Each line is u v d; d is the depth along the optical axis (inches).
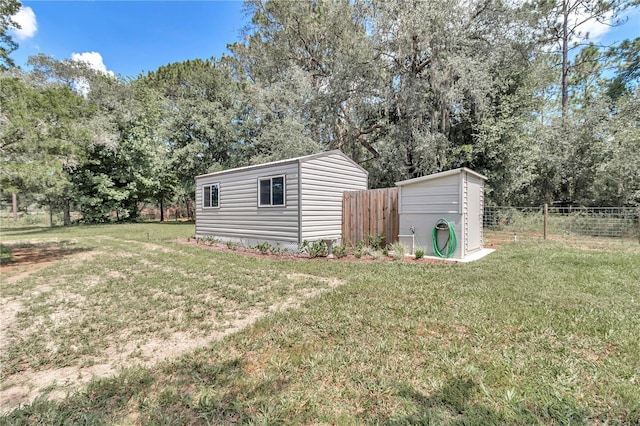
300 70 653.3
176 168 839.7
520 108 520.7
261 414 77.3
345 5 621.6
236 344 115.6
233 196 395.5
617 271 210.1
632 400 78.0
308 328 128.0
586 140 554.9
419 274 215.3
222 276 223.5
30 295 183.3
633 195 481.7
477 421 72.7
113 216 861.2
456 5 463.5
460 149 514.0
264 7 721.0
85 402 83.1
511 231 473.1
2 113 260.4
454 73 471.2
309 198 327.0
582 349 105.1
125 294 183.2
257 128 804.6
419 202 302.8
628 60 642.2
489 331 119.7
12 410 82.0
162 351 114.0
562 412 75.2
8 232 598.5
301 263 267.7
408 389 85.4
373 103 574.6
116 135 673.0
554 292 166.6
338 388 87.4
